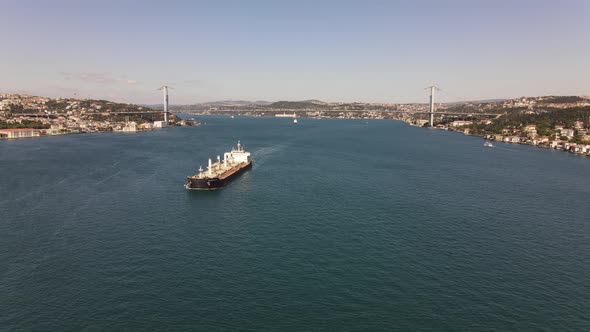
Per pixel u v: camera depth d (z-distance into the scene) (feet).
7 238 281.33
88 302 198.59
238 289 211.20
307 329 179.01
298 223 318.04
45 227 304.50
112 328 178.81
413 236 291.38
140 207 362.94
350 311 192.65
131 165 588.09
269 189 440.45
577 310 198.18
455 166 631.97
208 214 342.03
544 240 290.35
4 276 224.33
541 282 225.35
